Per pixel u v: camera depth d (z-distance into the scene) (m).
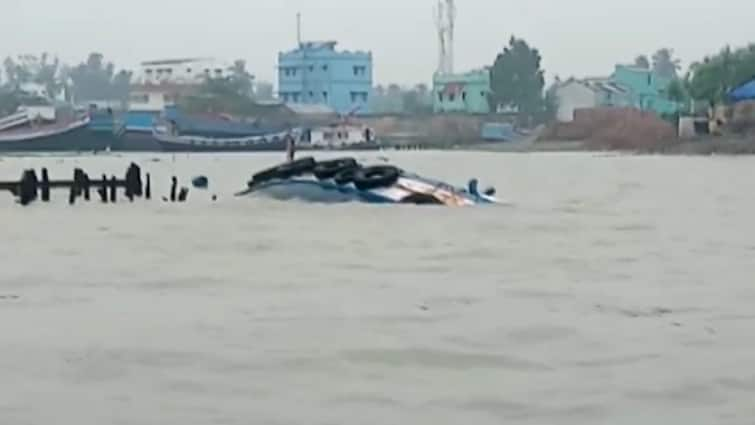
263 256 24.36
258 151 147.38
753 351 13.10
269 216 35.59
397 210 37.66
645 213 37.47
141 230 31.02
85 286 19.30
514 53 165.88
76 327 14.80
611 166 85.75
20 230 31.12
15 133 137.38
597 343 13.67
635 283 19.44
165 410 10.59
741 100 122.50
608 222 33.62
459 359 12.83
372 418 10.34
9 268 22.03
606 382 11.65
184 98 156.62
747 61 133.00
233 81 170.25
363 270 21.66
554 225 32.59
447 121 162.25
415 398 11.07
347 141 154.50
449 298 17.58
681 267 21.84
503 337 14.11
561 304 16.89
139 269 21.88
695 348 13.30
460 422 10.21
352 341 13.82
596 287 18.91
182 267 22.20
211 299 17.55
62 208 39.62
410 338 14.01
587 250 25.44
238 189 54.56
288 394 11.23
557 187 55.91
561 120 157.25
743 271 21.05
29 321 15.33
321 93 166.12
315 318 15.55
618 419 10.25
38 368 12.27
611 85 163.62
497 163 96.12
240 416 10.41
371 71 169.25
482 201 41.28
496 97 166.75
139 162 104.19
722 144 118.69
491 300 17.34
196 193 49.78
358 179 40.75
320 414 10.48
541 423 10.16
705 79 134.75
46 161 109.56
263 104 157.38
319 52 166.75
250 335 14.23
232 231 30.58
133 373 12.08
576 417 10.34
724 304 16.73
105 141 141.00
